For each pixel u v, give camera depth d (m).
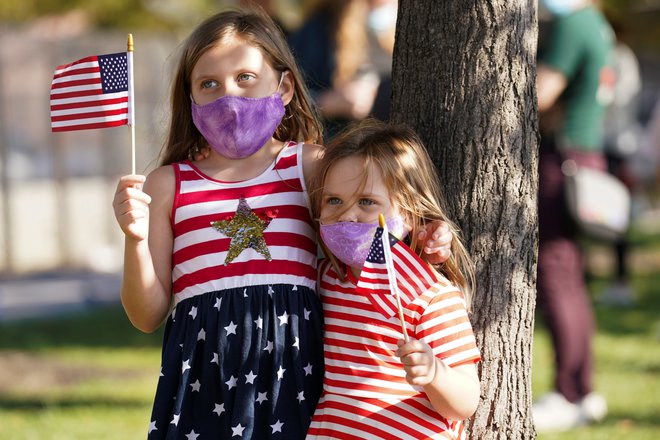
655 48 42.53
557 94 13.96
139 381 17.27
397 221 7.93
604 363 18.05
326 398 7.93
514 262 8.84
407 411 7.74
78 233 29.28
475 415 8.93
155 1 38.03
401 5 8.96
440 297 7.75
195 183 8.22
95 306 25.64
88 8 36.94
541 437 13.48
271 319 7.92
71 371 18.25
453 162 8.72
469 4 8.59
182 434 7.94
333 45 14.05
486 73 8.62
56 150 28.94
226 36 8.23
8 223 28.14
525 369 9.08
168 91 8.98
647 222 38.19
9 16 36.34
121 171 29.81
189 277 8.02
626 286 23.86
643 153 26.84
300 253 8.13
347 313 7.97
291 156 8.36
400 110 8.95
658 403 15.27
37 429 14.07
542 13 14.19
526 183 8.84
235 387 7.88
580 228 13.92
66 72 8.12
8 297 25.80
